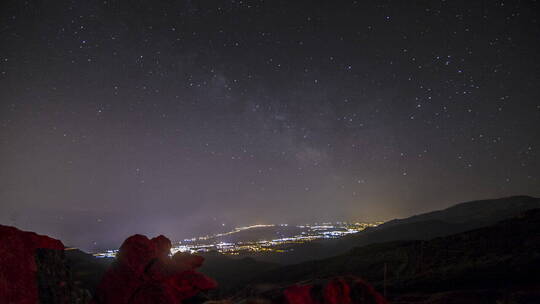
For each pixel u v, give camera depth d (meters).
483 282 6.17
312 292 4.58
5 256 2.99
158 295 3.66
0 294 2.81
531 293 5.28
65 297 3.57
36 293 3.12
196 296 4.50
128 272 3.84
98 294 3.81
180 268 4.31
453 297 5.59
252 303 4.55
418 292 6.34
